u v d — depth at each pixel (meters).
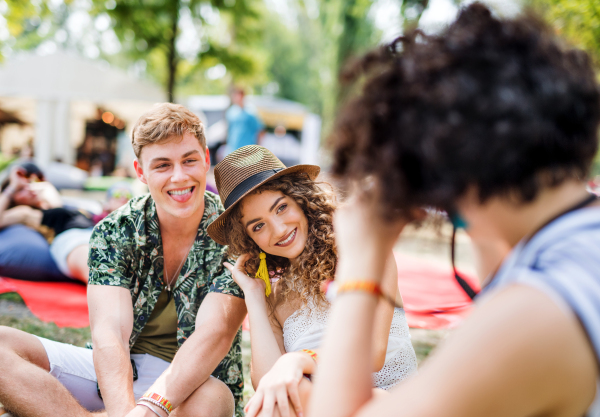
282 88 31.73
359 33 13.12
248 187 1.91
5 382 1.75
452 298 3.61
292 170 1.95
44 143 10.29
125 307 1.99
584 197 0.83
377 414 0.78
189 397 1.81
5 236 4.11
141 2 11.48
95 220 4.67
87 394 2.04
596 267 0.72
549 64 0.78
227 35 14.23
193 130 2.03
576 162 0.80
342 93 0.97
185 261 2.08
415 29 0.90
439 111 0.77
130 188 5.17
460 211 0.87
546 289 0.71
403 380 1.81
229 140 9.51
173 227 2.08
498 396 0.70
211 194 2.23
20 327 3.15
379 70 0.89
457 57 0.79
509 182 0.78
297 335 1.88
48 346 1.97
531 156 0.76
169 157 1.96
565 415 0.73
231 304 1.96
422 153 0.78
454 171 0.78
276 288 2.03
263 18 14.03
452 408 0.72
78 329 3.19
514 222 0.83
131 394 1.80
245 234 1.97
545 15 0.88
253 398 1.53
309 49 30.19
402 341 1.84
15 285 3.76
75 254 3.98
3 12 10.41
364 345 0.92
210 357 1.84
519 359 0.69
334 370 0.91
